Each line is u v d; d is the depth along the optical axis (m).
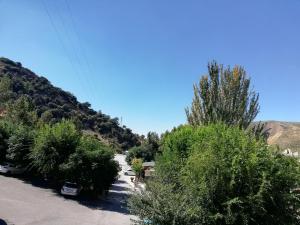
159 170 19.92
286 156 14.87
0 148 46.38
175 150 22.50
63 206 31.81
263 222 13.44
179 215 12.82
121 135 152.50
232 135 15.39
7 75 132.62
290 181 13.86
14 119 66.25
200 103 27.34
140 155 97.38
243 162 13.76
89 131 139.75
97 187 40.00
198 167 14.07
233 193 13.55
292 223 13.70
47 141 39.12
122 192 52.34
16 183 39.28
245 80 26.33
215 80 26.66
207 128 21.62
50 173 39.59
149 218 13.12
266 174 13.42
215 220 13.29
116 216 31.59
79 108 160.25
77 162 38.16
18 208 26.75
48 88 152.88
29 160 43.91
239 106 25.80
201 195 13.59
